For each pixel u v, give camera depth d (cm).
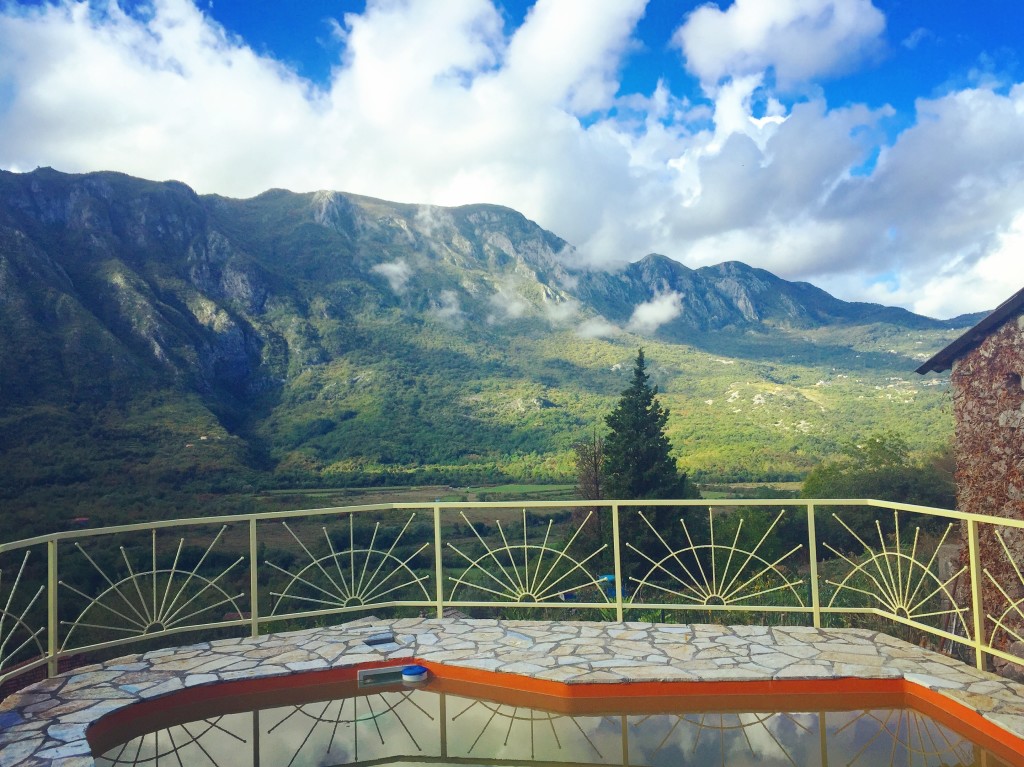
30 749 347
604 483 2598
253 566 537
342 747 385
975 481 830
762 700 413
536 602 571
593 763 355
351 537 588
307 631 550
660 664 443
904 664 432
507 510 3534
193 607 1309
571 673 431
